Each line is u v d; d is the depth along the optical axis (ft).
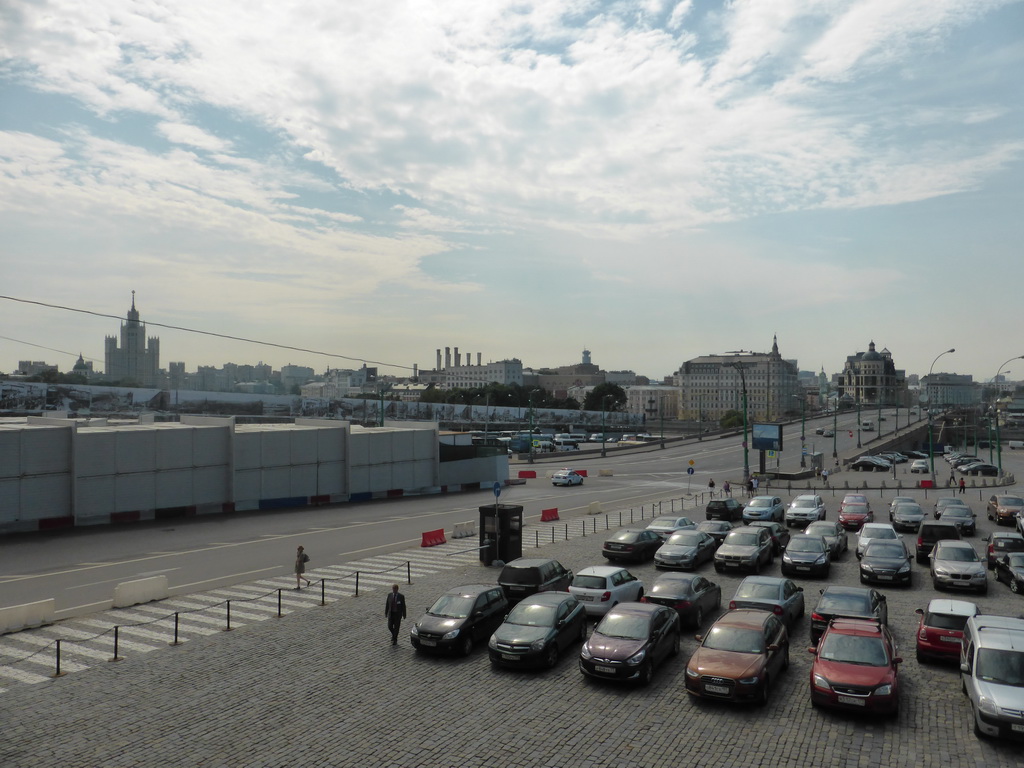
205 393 439.22
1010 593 94.48
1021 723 48.73
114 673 64.64
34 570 105.70
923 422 588.50
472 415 567.18
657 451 411.13
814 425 625.41
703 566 114.01
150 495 153.48
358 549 124.77
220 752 49.75
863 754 48.83
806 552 105.50
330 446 184.85
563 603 71.56
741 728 52.95
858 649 56.85
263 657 68.95
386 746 50.60
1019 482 262.26
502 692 60.34
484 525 112.37
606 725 53.67
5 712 56.13
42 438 139.54
